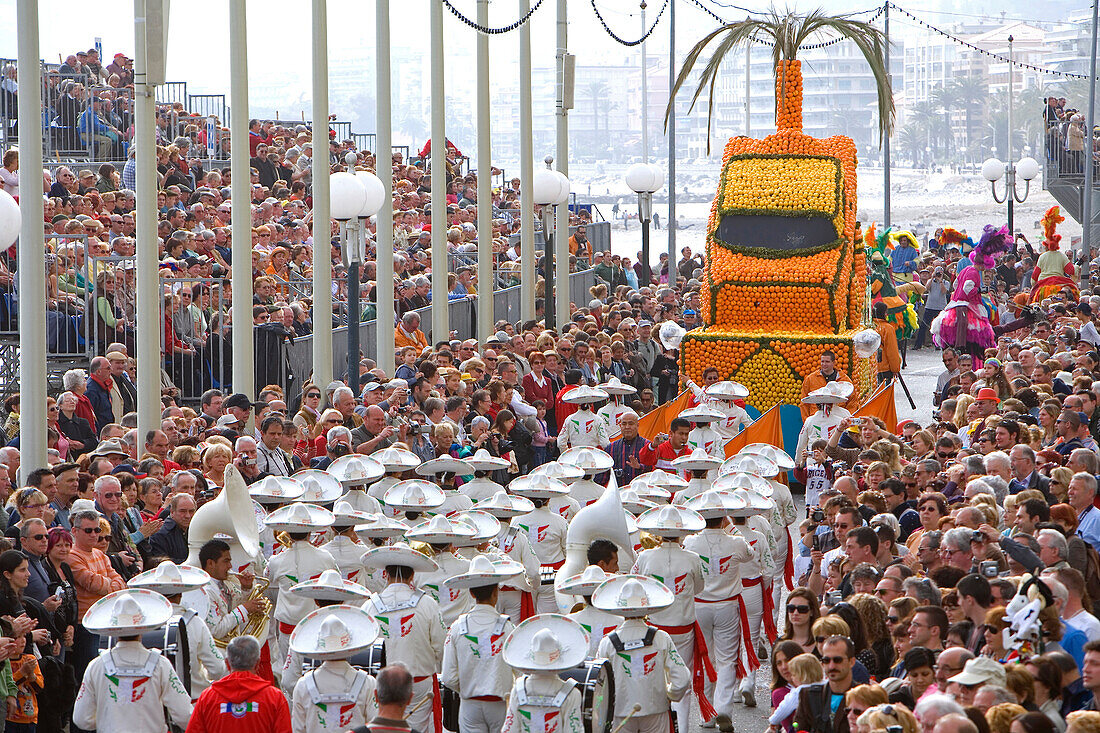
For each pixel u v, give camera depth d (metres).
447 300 98.31
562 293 118.69
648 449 72.75
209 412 65.00
